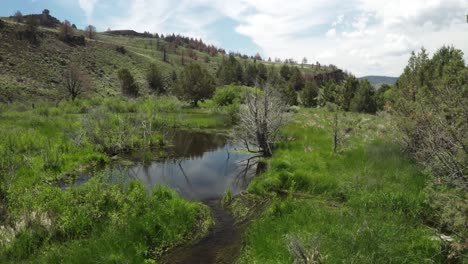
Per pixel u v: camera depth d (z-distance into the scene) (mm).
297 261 5418
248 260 7020
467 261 5434
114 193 9070
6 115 31297
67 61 83625
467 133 6230
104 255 6812
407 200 8758
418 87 14039
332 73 152375
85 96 62812
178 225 8648
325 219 8094
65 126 22781
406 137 12258
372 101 39125
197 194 12094
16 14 117000
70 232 7863
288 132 20938
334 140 15211
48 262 6590
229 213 10320
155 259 7461
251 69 95125
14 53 73688
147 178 14039
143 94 75875
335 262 5887
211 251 7863
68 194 8742
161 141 21656
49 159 14234
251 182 12586
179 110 39688
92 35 134750
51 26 146875
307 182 11648
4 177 9367
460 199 5449
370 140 16156
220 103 43562
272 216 8898
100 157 16297
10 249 6883
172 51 168875
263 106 17344
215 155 18750
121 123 20875
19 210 8156
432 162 8539
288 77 107625
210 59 170375
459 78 8820
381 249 6297
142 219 8352
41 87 63781
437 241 6488
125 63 102312
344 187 10625
